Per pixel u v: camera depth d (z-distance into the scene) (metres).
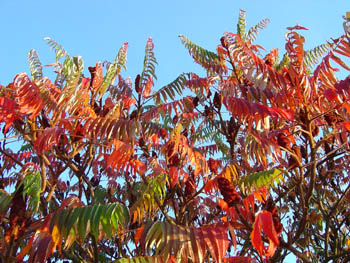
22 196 2.70
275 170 3.73
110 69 4.20
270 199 3.27
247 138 3.99
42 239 2.59
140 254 4.67
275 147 3.46
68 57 3.99
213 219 5.13
